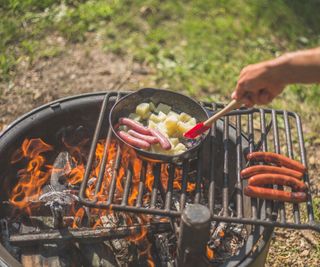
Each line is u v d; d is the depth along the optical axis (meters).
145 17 2.58
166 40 2.48
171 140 1.31
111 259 1.34
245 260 1.20
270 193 1.22
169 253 1.40
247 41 2.56
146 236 1.38
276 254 1.75
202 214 1.09
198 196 1.24
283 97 2.30
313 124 2.22
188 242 1.13
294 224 1.18
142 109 1.38
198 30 2.55
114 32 2.48
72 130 1.59
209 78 2.33
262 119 1.43
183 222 1.10
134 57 2.37
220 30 2.57
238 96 1.18
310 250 1.77
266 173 1.26
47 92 2.20
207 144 1.47
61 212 1.32
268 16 2.72
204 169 1.54
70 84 2.24
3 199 1.47
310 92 2.35
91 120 1.58
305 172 1.30
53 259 1.29
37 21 2.47
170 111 1.42
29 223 1.43
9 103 2.14
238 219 1.17
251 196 1.22
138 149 1.24
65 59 2.33
